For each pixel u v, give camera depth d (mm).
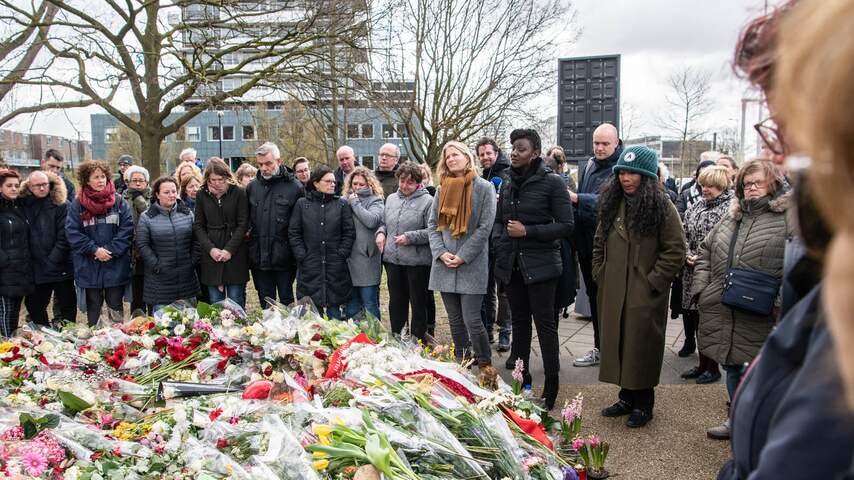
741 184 3951
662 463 3695
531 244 4488
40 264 6098
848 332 598
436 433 2379
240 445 2381
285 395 2918
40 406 2920
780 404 771
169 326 4074
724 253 3980
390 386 2734
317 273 5988
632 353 4086
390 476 2070
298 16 12453
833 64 566
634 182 4086
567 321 7605
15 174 5906
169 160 43969
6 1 10641
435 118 18172
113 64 11461
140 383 3426
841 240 609
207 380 3441
